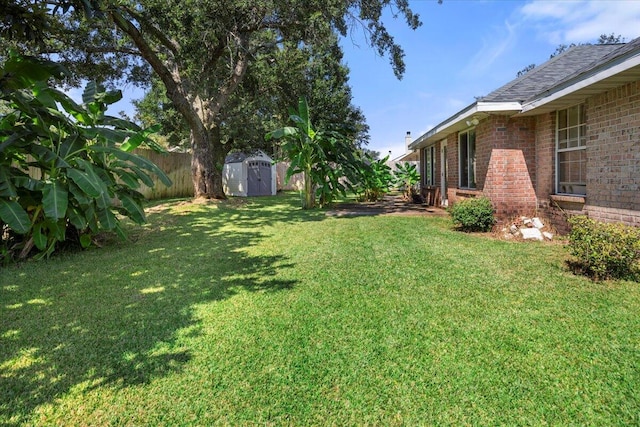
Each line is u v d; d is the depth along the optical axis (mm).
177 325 3180
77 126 6203
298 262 5242
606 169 5473
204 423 1998
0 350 2771
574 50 8930
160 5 8648
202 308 3557
